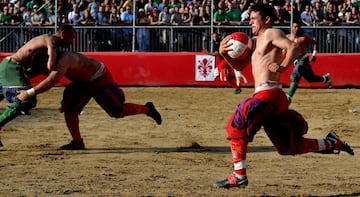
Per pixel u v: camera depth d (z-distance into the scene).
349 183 15.64
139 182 15.61
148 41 41.56
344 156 19.12
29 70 19.67
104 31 41.81
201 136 23.06
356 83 39.50
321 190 14.87
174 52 40.62
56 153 19.53
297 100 34.09
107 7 42.28
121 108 19.98
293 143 14.41
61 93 37.31
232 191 14.62
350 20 40.97
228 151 20.06
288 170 17.17
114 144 21.28
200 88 39.56
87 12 41.91
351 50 40.84
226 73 36.56
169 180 15.86
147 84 40.34
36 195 14.21
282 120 14.30
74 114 20.08
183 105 32.19
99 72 19.77
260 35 14.38
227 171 17.05
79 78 19.69
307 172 16.92
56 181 15.68
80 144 20.27
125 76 40.34
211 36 40.69
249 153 19.58
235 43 14.69
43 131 24.02
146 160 18.52
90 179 15.93
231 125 14.30
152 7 42.31
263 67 14.19
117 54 40.34
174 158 18.83
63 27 19.39
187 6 42.00
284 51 15.03
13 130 24.17
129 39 41.75
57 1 42.31
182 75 40.22
